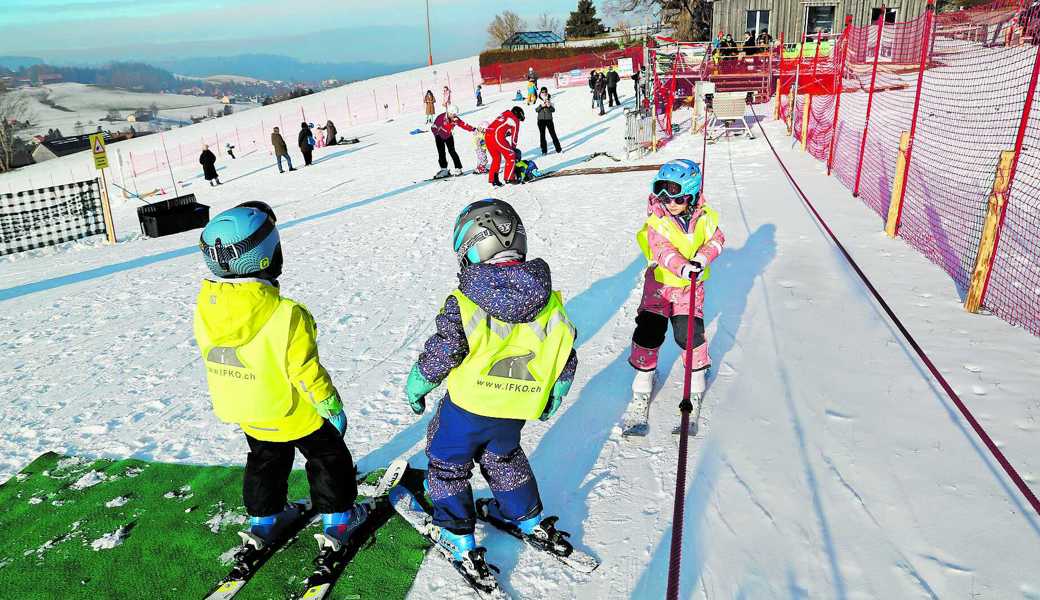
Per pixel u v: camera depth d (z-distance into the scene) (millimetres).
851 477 3477
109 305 8258
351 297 7590
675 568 2379
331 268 8984
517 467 2963
